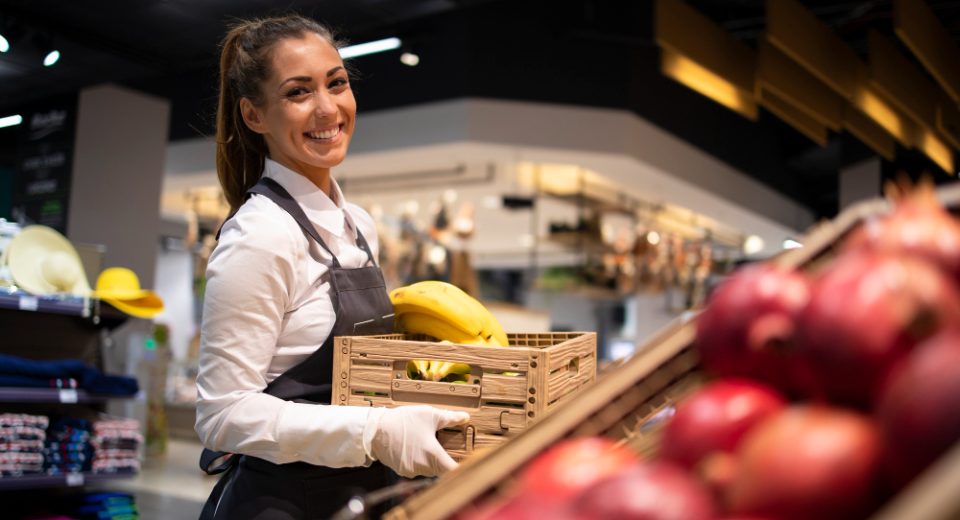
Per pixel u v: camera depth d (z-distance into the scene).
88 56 5.89
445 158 7.81
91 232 6.94
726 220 10.46
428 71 7.38
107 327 5.05
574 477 0.55
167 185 9.09
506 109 7.21
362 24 5.55
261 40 1.78
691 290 11.31
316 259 1.78
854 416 0.47
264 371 1.65
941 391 0.41
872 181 7.97
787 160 10.67
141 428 6.99
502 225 12.64
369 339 1.61
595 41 7.43
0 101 7.09
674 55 4.95
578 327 19.69
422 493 0.72
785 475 0.45
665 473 0.47
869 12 5.88
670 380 0.74
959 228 0.59
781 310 0.58
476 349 1.53
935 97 5.98
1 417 4.09
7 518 4.33
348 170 8.52
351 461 1.50
